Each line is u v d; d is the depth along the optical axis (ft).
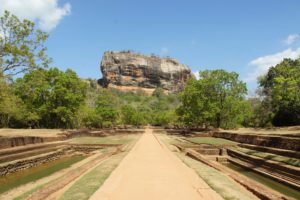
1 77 77.30
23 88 149.69
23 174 65.46
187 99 189.78
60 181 41.81
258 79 187.93
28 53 78.07
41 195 33.19
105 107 248.93
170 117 345.92
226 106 174.60
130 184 39.29
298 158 66.28
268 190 37.01
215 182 41.60
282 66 125.18
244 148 98.43
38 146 90.22
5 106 118.93
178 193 34.45
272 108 174.70
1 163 64.18
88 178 43.93
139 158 69.31
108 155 78.69
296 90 114.01
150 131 252.62
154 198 32.12
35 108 161.48
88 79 503.61
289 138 76.38
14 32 77.97
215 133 157.89
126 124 331.77
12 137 80.64
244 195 35.09
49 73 166.50
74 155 105.29
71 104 170.19
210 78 179.63
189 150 92.63
